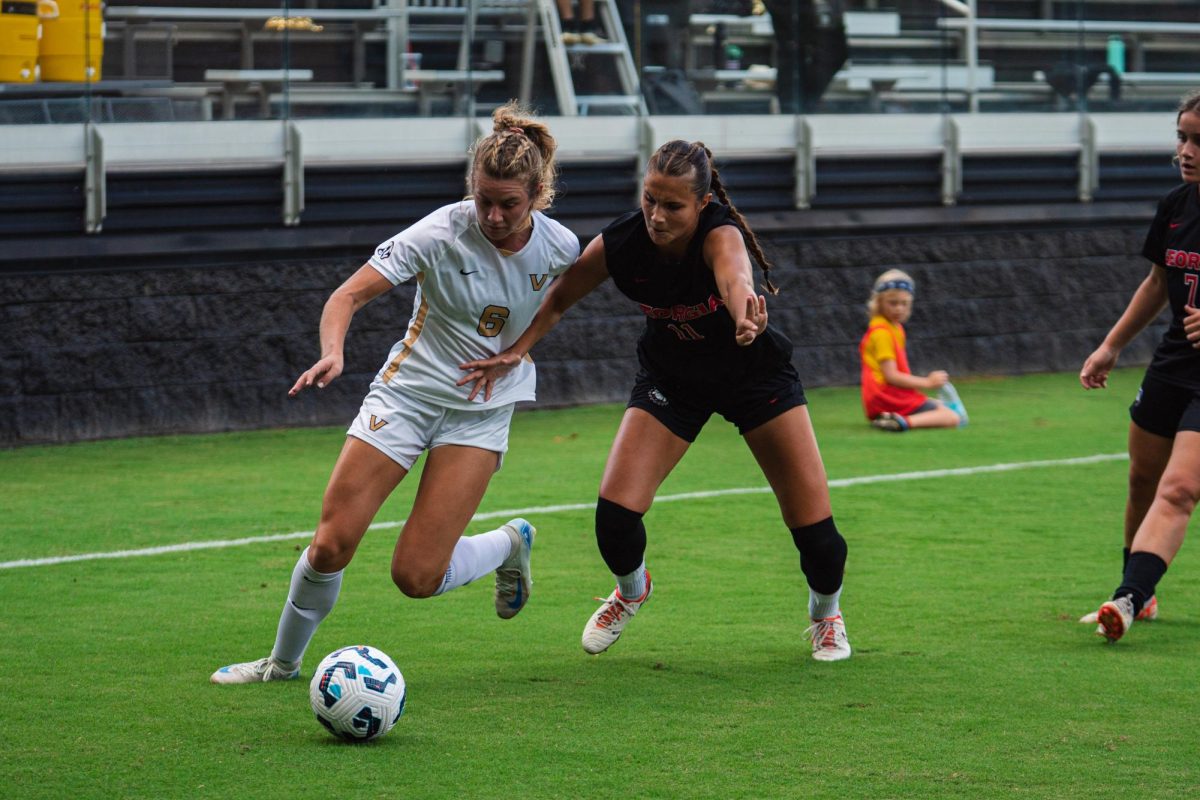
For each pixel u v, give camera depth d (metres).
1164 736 16.42
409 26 44.78
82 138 40.56
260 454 38.81
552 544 27.98
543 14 46.78
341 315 16.55
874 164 52.09
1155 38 56.56
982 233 53.97
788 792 14.55
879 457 37.97
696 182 17.14
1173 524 20.44
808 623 22.17
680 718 17.09
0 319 39.34
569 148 47.53
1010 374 54.75
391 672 16.16
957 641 20.94
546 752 15.77
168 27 41.59
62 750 15.77
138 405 41.34
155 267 41.34
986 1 53.47
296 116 43.44
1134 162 56.72
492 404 17.94
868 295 51.97
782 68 50.41
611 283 47.88
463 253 17.14
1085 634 21.34
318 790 14.50
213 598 23.58
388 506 31.98
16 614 22.44
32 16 39.56
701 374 18.75
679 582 24.97
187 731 16.48
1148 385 21.56
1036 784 14.80
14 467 36.62
